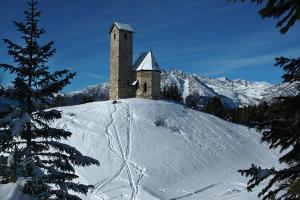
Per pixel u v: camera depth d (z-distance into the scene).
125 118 67.19
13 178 11.43
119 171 50.38
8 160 11.47
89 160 13.34
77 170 49.31
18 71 12.54
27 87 12.18
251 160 64.38
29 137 12.76
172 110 74.62
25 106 12.52
